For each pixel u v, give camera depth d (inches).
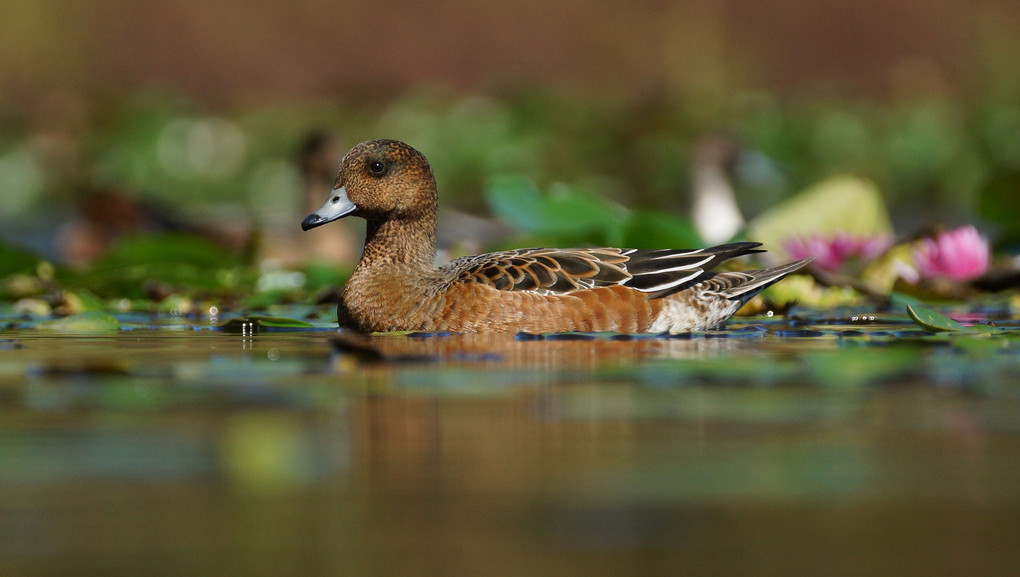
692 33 1974.7
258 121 1679.4
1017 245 682.8
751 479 264.2
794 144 1515.7
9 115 1738.4
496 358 402.6
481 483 261.9
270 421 312.2
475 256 501.7
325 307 587.8
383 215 487.2
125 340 470.9
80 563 217.2
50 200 1483.8
